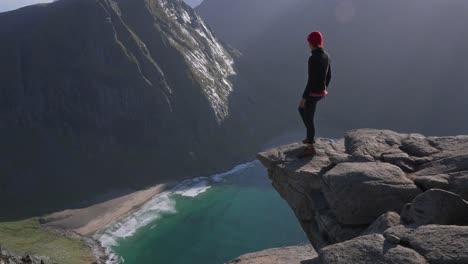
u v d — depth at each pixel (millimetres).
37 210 102938
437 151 14305
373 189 12172
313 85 14422
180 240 86625
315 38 14180
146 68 156375
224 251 81250
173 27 187250
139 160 136750
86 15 153375
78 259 76000
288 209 101938
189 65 171375
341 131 197750
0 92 134000
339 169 13383
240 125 173625
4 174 114188
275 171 16609
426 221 9961
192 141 150625
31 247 80812
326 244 13273
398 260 8398
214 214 100000
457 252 8188
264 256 14227
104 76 146750
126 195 114750
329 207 13656
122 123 145250
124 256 79688
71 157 127938
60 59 144625
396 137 16141
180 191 118062
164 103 151500
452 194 10156
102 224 95188
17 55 141500
